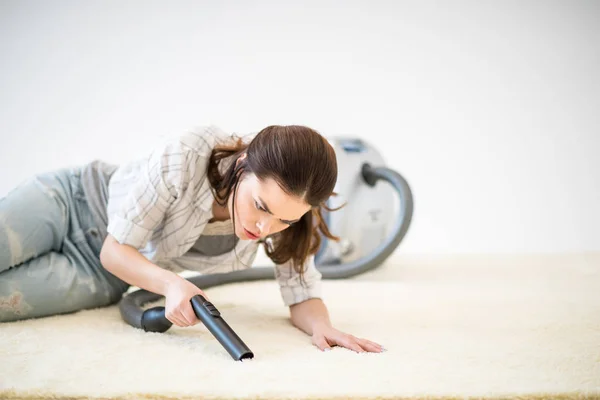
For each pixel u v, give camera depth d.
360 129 3.07
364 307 1.57
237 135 1.31
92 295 1.46
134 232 1.24
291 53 3.03
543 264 2.36
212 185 1.25
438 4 3.03
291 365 1.03
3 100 2.82
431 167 3.07
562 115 3.04
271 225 1.10
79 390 0.90
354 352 1.13
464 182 3.06
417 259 2.48
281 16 3.01
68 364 1.02
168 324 1.23
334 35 3.04
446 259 2.48
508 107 3.05
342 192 2.17
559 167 3.04
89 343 1.15
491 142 3.06
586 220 3.03
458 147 3.06
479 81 3.05
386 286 1.90
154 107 2.94
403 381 0.96
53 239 1.45
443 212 3.07
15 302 1.30
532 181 3.05
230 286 1.85
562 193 3.04
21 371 0.98
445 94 3.05
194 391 0.90
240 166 1.14
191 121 2.98
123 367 1.01
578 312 1.51
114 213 1.39
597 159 3.03
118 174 1.42
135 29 2.92
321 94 3.05
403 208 2.06
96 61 2.89
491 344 1.20
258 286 1.86
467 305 1.60
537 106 3.04
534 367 1.05
